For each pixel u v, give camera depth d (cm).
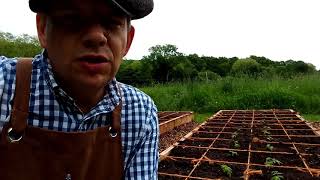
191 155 170
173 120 308
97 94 41
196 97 482
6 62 40
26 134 38
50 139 38
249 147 184
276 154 170
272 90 457
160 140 255
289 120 299
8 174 38
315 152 176
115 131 43
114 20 36
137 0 37
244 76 563
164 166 149
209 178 132
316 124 329
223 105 458
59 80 39
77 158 39
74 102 39
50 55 38
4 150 37
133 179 47
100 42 35
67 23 35
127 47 44
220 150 179
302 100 439
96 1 35
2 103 38
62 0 35
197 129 249
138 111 46
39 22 39
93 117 41
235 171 142
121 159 44
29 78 39
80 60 36
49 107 39
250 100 452
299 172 140
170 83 618
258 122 294
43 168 38
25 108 38
